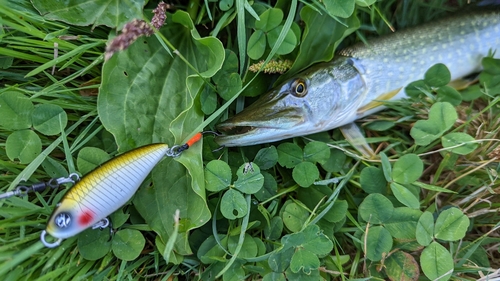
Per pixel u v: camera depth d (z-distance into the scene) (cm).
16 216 18
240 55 22
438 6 27
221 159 22
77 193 16
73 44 21
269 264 21
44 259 18
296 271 20
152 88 21
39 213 19
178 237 20
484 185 24
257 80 23
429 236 21
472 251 22
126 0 20
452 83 26
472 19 26
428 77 25
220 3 22
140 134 20
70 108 21
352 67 24
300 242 20
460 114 26
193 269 21
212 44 21
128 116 20
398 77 25
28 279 18
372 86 24
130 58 20
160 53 21
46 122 20
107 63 20
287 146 23
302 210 22
